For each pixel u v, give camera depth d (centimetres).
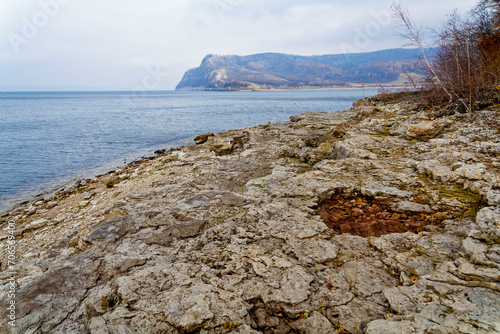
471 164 655
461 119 1038
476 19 1370
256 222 533
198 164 1261
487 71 1177
